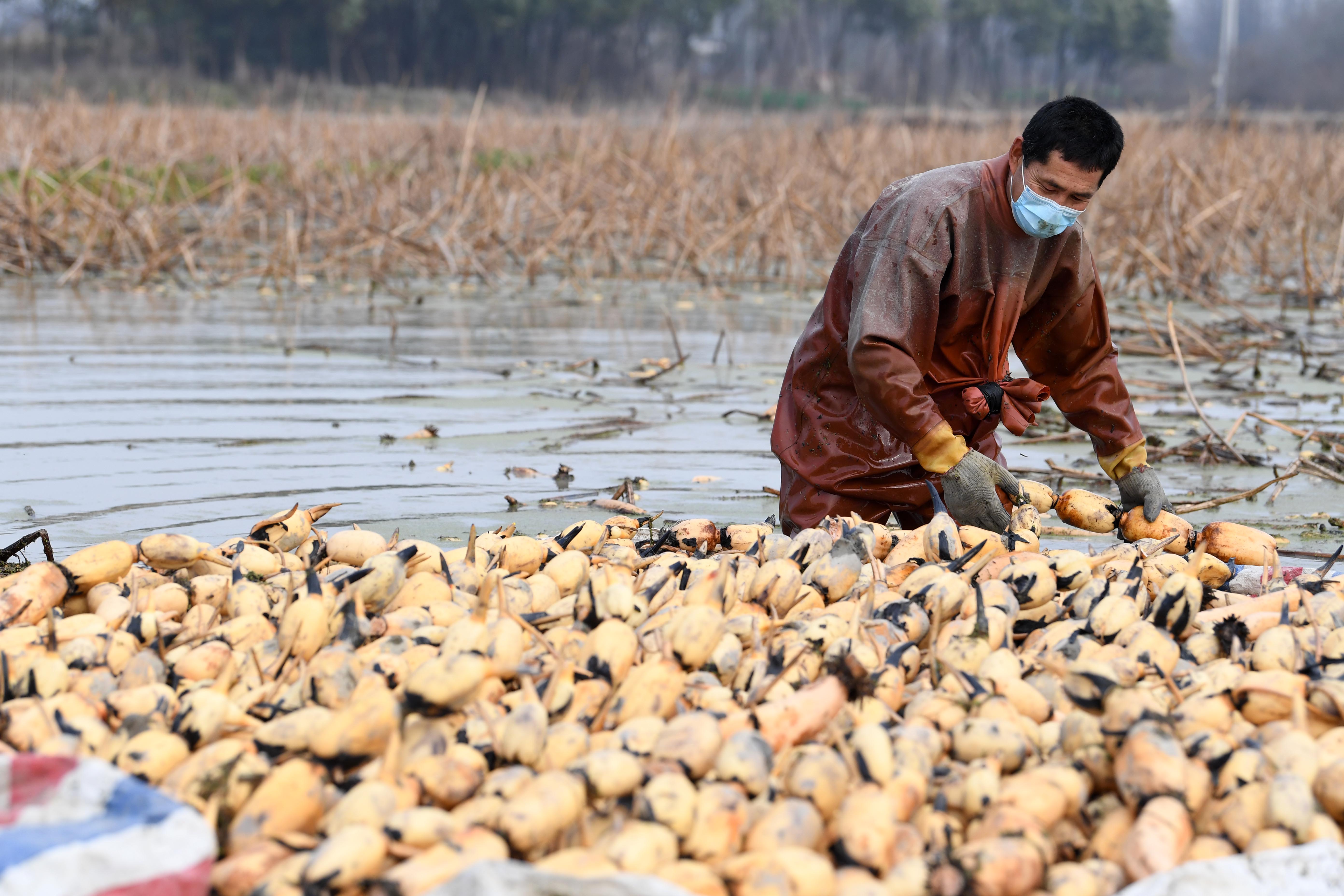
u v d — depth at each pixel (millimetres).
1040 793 1967
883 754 2014
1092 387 3635
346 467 4754
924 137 16516
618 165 14695
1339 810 1980
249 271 11406
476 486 4523
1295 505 4480
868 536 3010
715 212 14125
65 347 7449
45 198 12516
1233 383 7016
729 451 5180
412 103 35812
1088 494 3701
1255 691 2299
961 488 3311
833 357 3596
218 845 1931
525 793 1869
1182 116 20781
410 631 2615
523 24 65625
